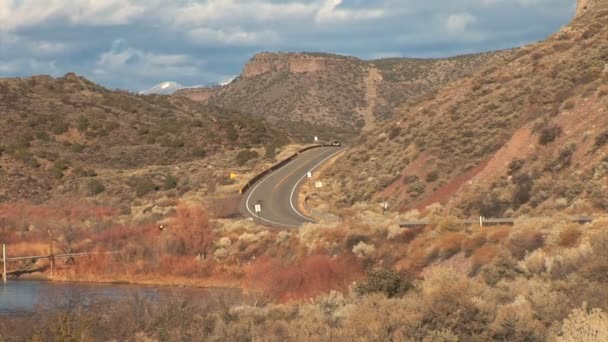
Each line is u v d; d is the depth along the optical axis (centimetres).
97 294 6331
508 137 9169
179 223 9156
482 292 2755
